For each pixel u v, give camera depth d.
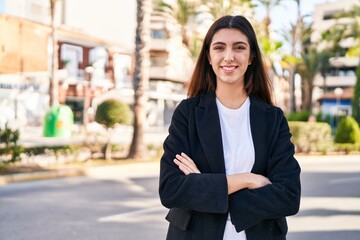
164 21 46.81
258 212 1.60
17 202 7.79
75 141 20.86
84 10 44.16
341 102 57.97
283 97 59.38
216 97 1.82
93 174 11.61
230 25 1.77
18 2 40.06
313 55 46.84
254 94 1.90
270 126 1.75
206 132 1.73
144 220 6.55
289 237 5.69
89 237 5.58
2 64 31.34
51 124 23.55
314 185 10.18
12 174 10.27
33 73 31.56
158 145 15.68
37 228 6.02
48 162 12.67
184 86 2.02
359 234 5.84
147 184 10.01
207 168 1.72
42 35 33.09
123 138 25.12
